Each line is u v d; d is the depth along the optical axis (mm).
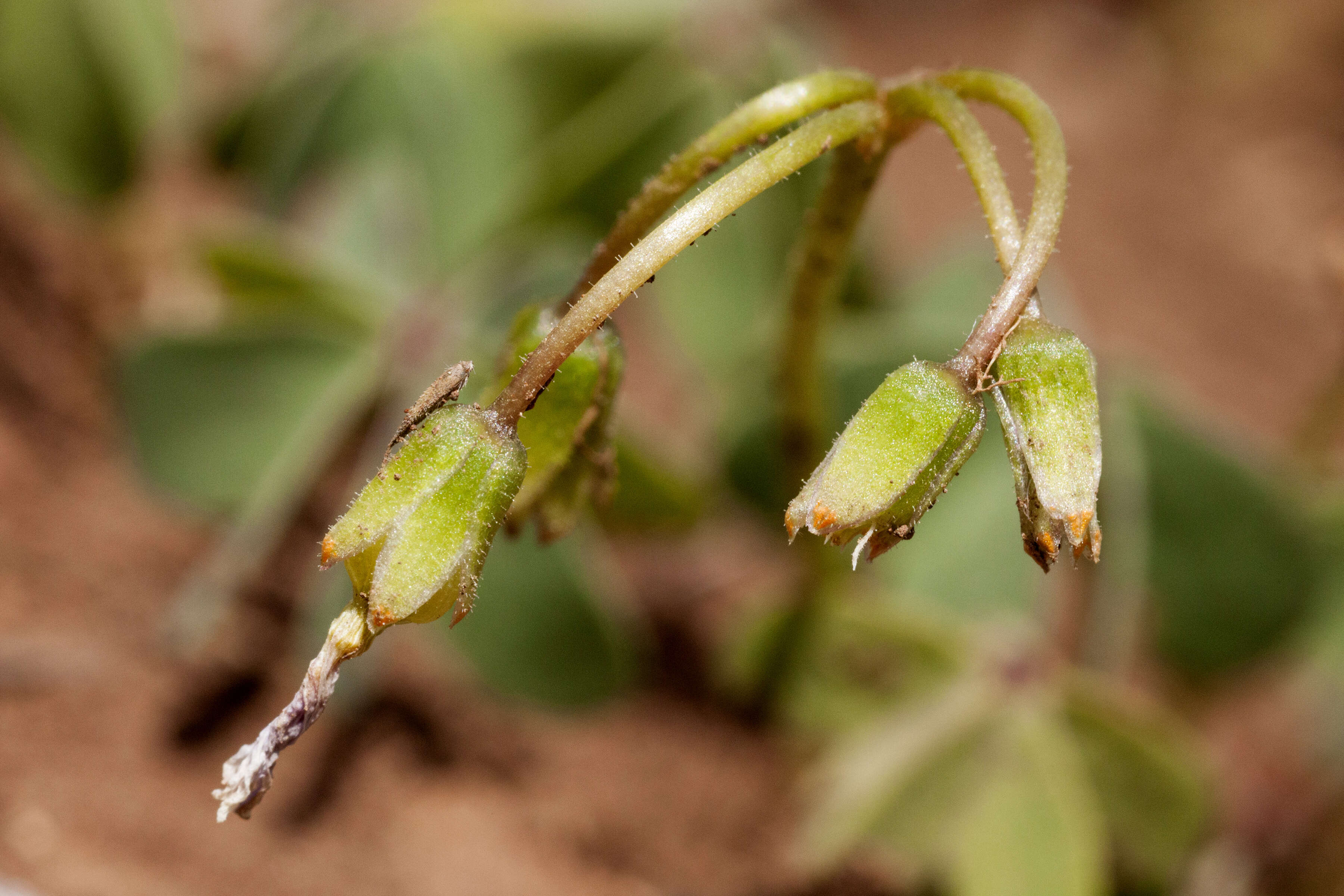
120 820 118
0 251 150
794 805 131
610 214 169
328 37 180
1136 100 256
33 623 125
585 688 129
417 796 125
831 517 98
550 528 108
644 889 125
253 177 178
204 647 127
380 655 129
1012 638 132
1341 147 246
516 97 182
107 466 137
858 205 113
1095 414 98
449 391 99
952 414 98
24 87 155
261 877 119
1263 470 131
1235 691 168
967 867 127
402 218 157
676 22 179
